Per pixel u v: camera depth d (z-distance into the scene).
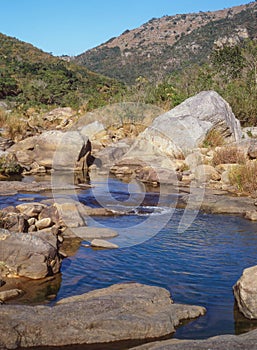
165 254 6.82
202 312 4.84
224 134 16.59
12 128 19.03
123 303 4.73
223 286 5.61
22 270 5.85
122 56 116.00
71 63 68.62
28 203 9.37
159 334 4.36
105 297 4.82
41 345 4.15
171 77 26.42
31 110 29.94
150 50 116.62
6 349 4.07
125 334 4.30
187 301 5.16
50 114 26.67
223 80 25.38
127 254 6.81
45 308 4.58
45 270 5.86
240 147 14.30
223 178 12.51
